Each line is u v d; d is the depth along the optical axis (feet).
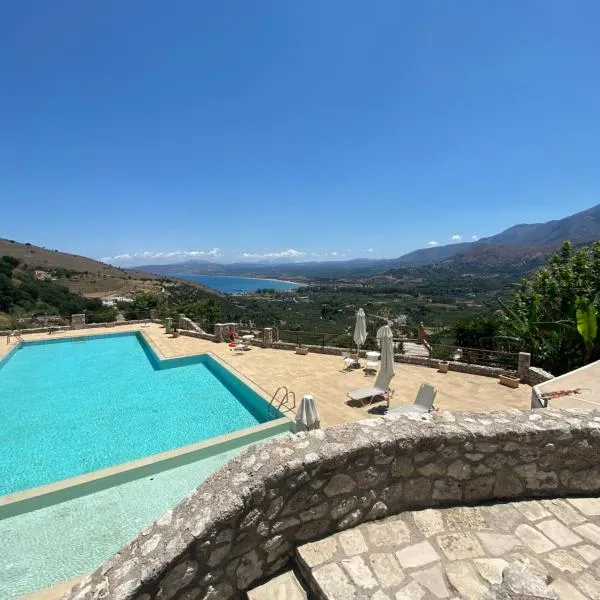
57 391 39.14
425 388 26.94
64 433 29.30
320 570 9.15
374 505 10.76
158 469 21.70
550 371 39.01
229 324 57.82
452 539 10.06
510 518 10.75
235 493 8.76
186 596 8.12
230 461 9.85
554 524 10.52
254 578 9.32
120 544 16.57
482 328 48.16
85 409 34.24
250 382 37.27
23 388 40.14
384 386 31.09
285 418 27.84
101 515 18.24
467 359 45.34
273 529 9.45
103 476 20.22
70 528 17.40
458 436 10.97
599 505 11.24
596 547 9.71
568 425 11.42
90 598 7.14
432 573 9.04
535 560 9.32
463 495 11.36
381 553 9.66
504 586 6.19
